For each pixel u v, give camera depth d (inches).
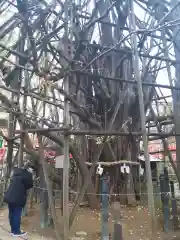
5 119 567.2
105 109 394.9
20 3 250.4
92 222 305.0
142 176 496.7
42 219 295.0
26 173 285.0
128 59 391.2
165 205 270.8
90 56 347.3
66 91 250.2
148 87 390.6
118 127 382.3
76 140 426.3
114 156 404.8
